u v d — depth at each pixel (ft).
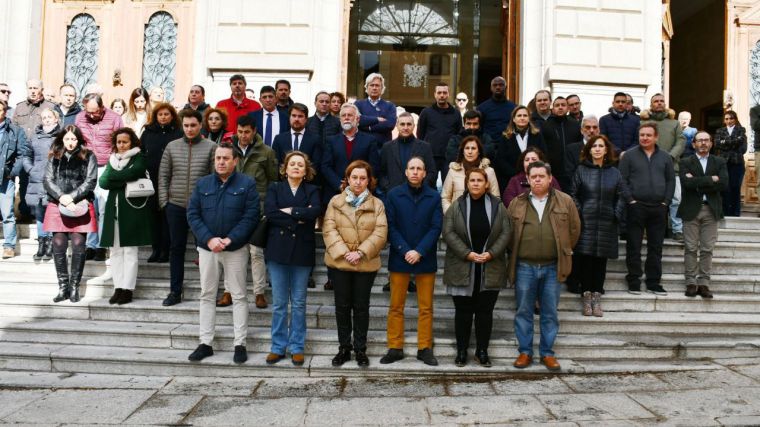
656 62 29.84
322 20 29.53
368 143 19.60
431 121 21.84
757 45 35.53
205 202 16.53
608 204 18.69
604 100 29.19
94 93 22.02
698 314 19.45
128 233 18.70
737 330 18.71
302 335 16.60
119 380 15.94
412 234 16.49
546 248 16.31
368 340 17.28
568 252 16.37
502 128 22.45
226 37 28.91
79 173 19.40
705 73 40.70
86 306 18.84
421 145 19.31
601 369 16.49
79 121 22.07
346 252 16.05
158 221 20.98
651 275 20.26
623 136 23.50
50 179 19.07
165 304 18.76
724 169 20.11
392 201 16.80
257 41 28.89
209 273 16.58
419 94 39.65
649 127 19.97
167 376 16.37
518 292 16.72
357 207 16.34
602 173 18.90
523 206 16.66
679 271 21.72
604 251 18.60
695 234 20.17
